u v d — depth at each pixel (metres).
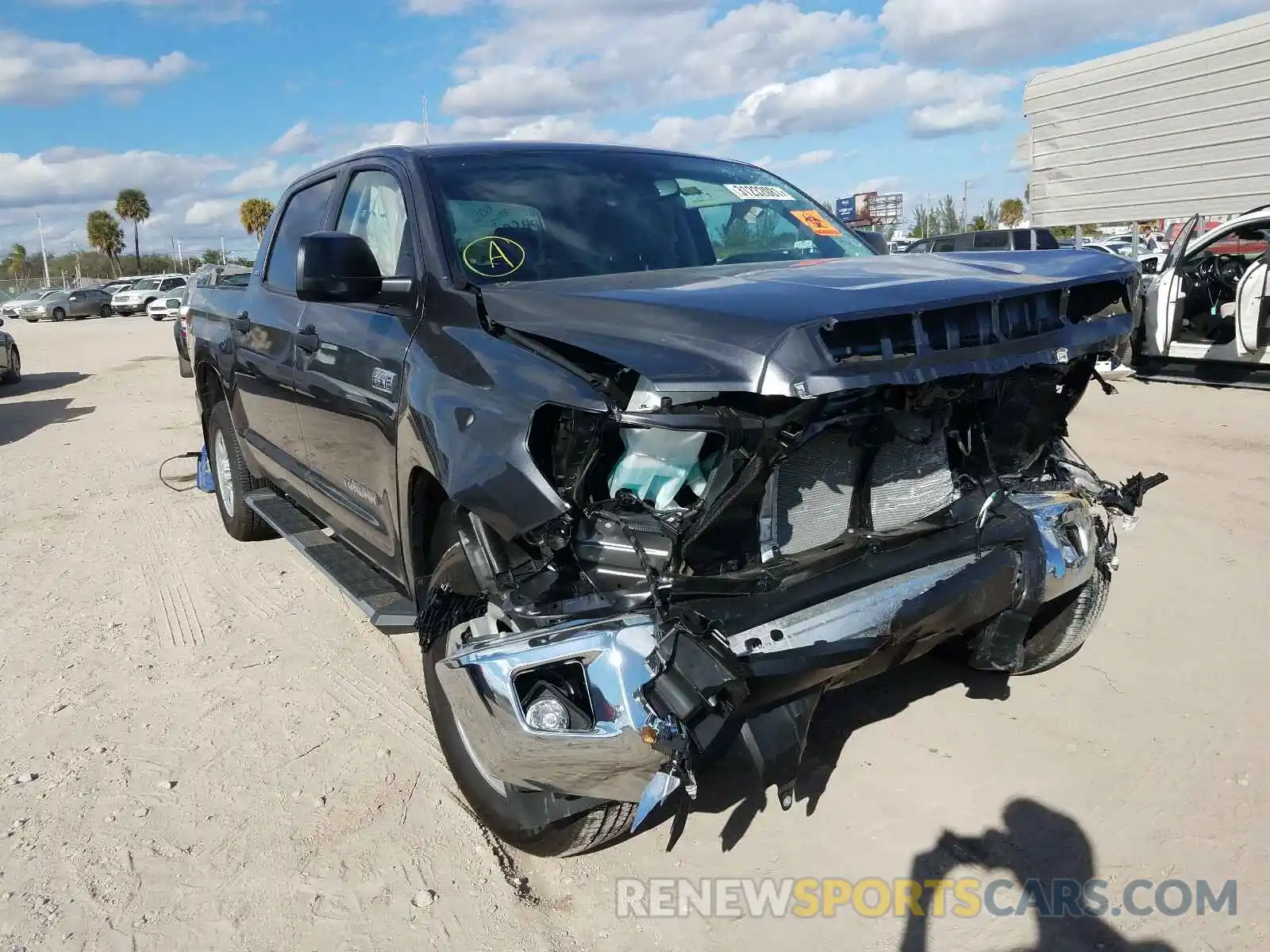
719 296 2.56
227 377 5.48
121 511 7.29
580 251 3.47
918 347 2.48
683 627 2.37
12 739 3.82
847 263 3.25
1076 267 3.00
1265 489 6.12
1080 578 3.25
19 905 2.84
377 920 2.74
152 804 3.33
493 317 2.93
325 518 4.33
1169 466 6.80
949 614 2.79
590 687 2.40
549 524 2.46
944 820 3.04
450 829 3.13
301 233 4.67
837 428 2.67
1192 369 9.96
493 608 2.73
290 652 4.54
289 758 3.60
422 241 3.37
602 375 2.47
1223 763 3.21
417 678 4.22
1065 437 3.57
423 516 3.16
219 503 6.38
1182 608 4.41
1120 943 2.51
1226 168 12.91
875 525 2.93
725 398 2.36
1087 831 2.95
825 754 3.44
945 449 3.05
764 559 2.66
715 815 3.15
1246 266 10.01
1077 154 15.05
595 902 2.79
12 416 12.83
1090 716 3.56
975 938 2.57
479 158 3.78
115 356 21.59
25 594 5.50
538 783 2.55
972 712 3.65
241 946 2.66
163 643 4.71
